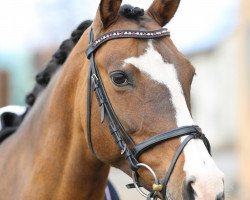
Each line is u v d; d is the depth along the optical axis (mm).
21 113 7973
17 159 7258
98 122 6406
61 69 7105
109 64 6254
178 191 5723
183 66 6227
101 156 6477
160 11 6816
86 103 6492
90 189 6840
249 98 27406
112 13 6477
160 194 6008
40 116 7125
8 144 7594
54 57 7547
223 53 37562
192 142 5852
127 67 6129
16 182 7145
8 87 27094
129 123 6125
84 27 7246
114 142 6293
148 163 6062
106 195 7395
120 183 24641
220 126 39688
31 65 37156
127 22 6484
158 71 6090
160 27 6484
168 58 6176
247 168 25734
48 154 6898
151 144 5996
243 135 26906
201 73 41438
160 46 6242
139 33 6289
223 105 38875
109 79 6262
